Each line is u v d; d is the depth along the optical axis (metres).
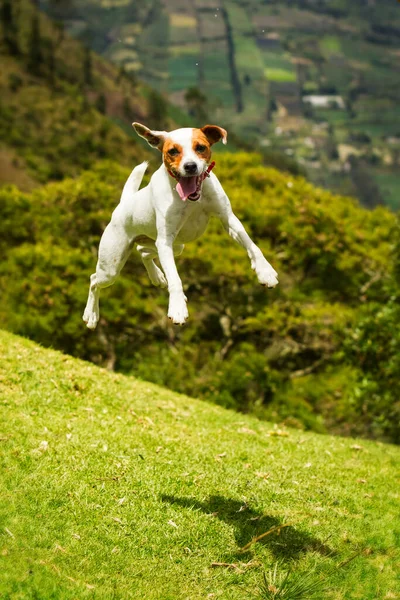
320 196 27.25
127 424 10.11
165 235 6.66
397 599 6.96
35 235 25.94
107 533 7.27
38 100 92.75
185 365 21.52
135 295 23.41
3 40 101.50
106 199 24.94
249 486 8.60
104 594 6.40
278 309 22.28
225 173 27.92
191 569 7.03
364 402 17.02
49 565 6.64
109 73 133.12
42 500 7.53
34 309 22.11
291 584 6.91
